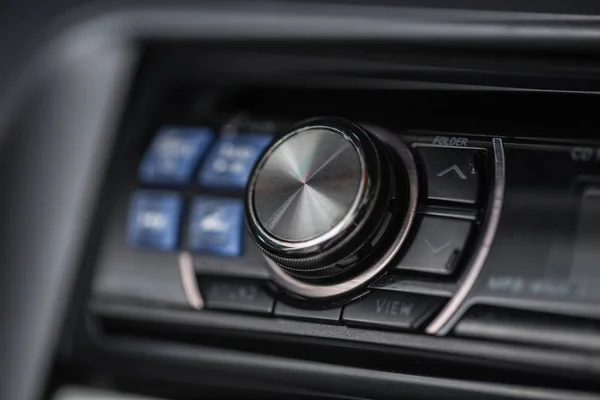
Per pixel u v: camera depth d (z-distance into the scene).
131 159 0.56
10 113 0.61
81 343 0.53
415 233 0.44
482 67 0.49
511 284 0.43
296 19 0.55
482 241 0.44
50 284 0.56
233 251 0.49
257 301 0.47
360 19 0.53
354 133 0.41
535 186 0.44
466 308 0.43
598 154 0.44
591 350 0.41
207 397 0.49
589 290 0.42
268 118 0.54
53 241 0.57
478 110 0.48
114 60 0.61
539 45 0.48
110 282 0.53
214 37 0.58
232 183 0.52
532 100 0.47
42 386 0.54
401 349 0.44
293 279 0.46
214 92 0.57
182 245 0.51
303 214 0.40
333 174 0.41
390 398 0.44
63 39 0.62
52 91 0.62
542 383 0.42
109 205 0.55
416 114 0.49
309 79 0.54
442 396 0.43
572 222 0.43
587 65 0.47
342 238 0.39
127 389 0.52
